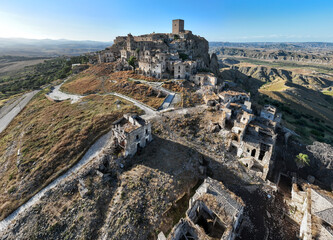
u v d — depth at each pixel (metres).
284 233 35.53
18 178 44.97
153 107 71.50
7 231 34.12
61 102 83.56
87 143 53.91
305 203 36.34
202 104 75.25
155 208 37.59
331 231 27.66
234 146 53.69
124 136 47.16
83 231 33.97
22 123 72.12
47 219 35.62
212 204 30.19
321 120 111.94
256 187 44.91
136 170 44.88
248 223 37.00
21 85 155.00
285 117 103.44
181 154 50.97
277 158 53.88
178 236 26.94
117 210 36.75
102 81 103.25
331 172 47.41
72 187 41.41
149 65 100.44
